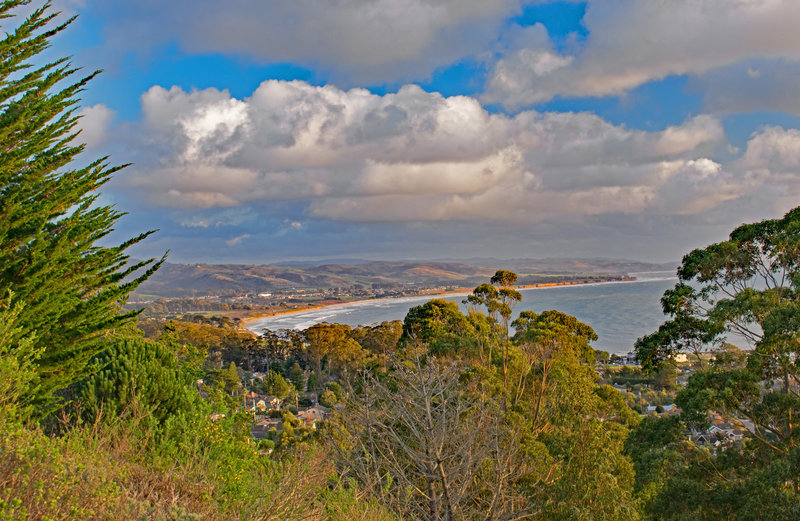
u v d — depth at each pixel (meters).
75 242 6.98
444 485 6.88
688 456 14.46
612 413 22.44
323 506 5.62
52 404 6.51
